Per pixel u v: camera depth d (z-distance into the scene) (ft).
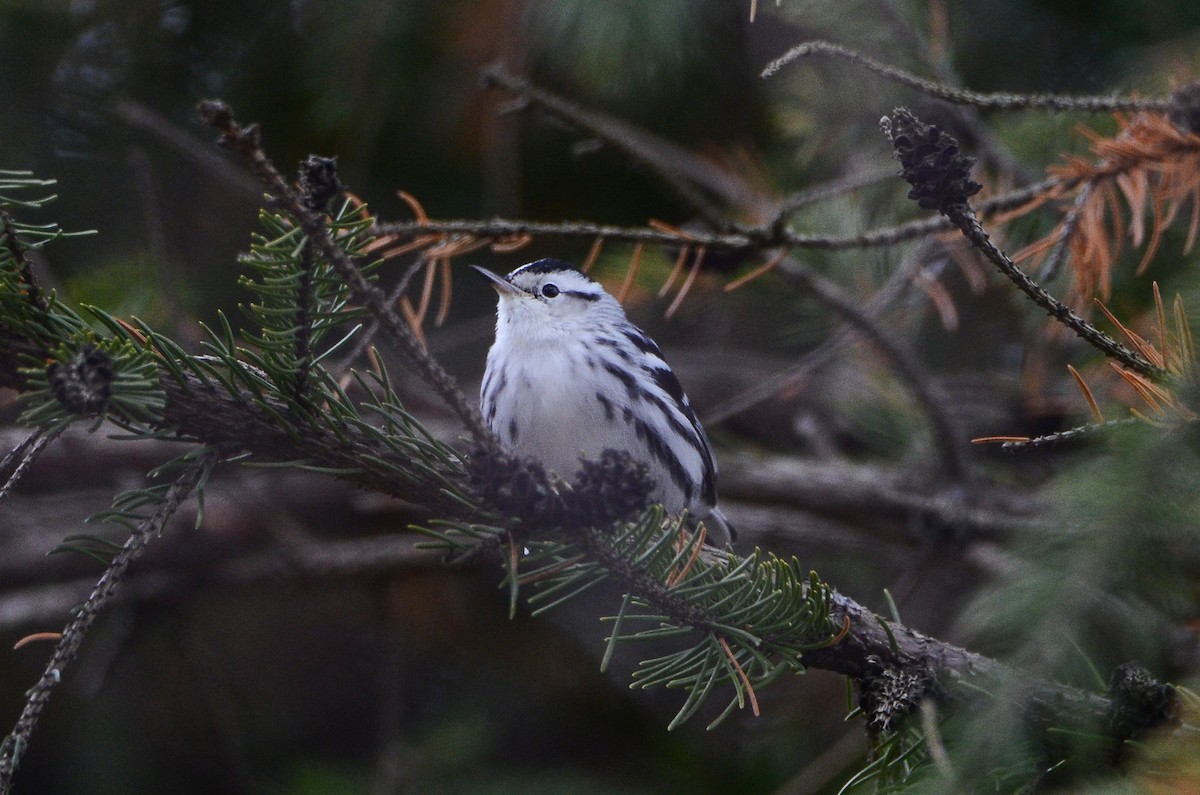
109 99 42.27
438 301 45.73
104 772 44.45
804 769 41.47
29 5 41.70
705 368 48.06
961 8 36.78
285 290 17.93
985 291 40.55
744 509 45.52
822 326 41.70
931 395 37.86
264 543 46.34
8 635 45.39
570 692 46.44
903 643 20.42
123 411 16.97
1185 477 15.85
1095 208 25.53
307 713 46.83
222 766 45.34
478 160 43.04
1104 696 17.81
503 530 17.12
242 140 15.53
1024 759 17.34
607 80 38.63
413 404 43.88
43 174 41.88
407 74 40.68
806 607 19.24
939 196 17.97
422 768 42.34
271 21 42.65
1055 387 37.86
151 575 46.01
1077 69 36.50
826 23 32.76
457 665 47.24
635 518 16.83
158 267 37.14
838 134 36.63
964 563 40.98
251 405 18.90
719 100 42.50
